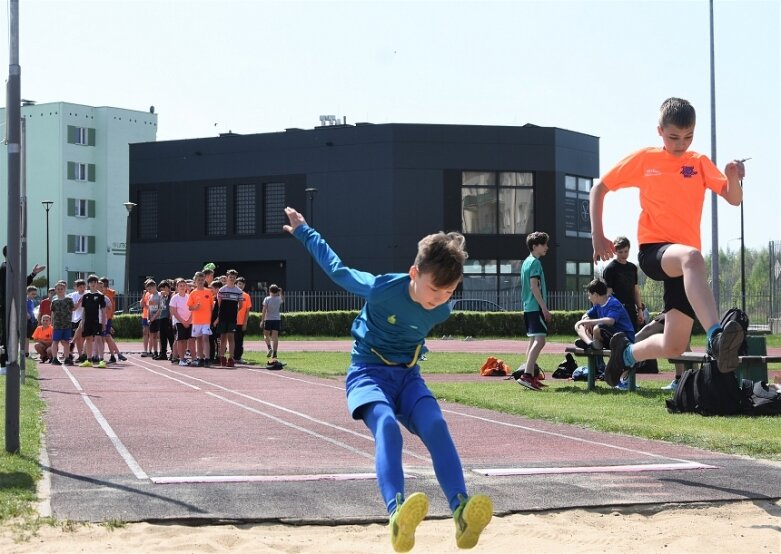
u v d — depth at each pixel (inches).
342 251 1943.9
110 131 2923.2
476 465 293.7
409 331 186.4
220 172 2047.2
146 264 2124.8
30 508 226.5
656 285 1921.8
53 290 903.1
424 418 179.2
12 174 309.1
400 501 164.2
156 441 346.3
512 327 1617.9
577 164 2032.5
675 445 339.3
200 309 799.7
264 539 206.4
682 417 409.1
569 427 391.5
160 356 915.4
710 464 294.5
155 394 537.0
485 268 1941.4
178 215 2089.1
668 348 308.3
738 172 289.6
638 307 565.6
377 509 231.9
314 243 196.5
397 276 183.8
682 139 294.0
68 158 2866.6
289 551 198.8
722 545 204.7
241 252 2023.9
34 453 305.3
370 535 212.1
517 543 205.8
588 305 1771.7
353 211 1936.5
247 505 234.4
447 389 553.0
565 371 631.2
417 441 351.3
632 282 561.3
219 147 2048.5
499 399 491.2
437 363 852.6
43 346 874.8
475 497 159.9
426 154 1916.8
